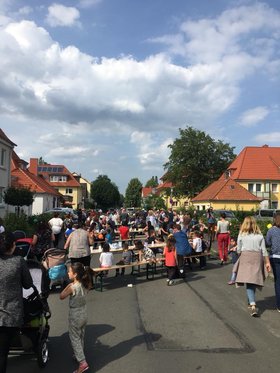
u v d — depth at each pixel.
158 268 15.37
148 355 6.13
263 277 8.23
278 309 8.54
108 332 7.29
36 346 5.63
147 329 7.43
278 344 6.57
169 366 5.69
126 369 5.61
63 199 75.62
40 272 6.61
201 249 14.97
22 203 32.44
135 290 11.11
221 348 6.39
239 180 68.50
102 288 11.45
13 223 20.23
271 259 8.55
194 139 72.94
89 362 5.90
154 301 9.70
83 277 5.84
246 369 5.56
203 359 5.94
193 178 73.38
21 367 5.79
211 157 73.69
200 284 11.85
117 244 15.11
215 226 23.05
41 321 5.73
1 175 33.44
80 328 5.68
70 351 6.40
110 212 38.06
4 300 4.77
